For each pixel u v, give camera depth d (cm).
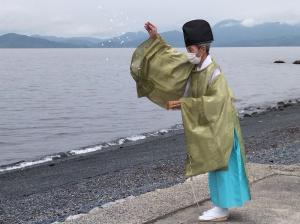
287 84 5822
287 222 525
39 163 1666
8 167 1608
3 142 2198
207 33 491
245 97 4338
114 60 18300
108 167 1456
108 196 1026
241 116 2783
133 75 520
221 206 510
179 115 3053
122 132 2438
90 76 8100
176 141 1977
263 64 12231
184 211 574
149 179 1183
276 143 1606
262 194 630
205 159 484
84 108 3588
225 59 16688
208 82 493
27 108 3628
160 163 1408
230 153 488
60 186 1207
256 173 745
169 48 514
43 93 4947
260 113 2914
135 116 3077
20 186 1255
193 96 507
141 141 2077
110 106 3697
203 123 488
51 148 2031
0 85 5984
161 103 527
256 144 1611
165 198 627
